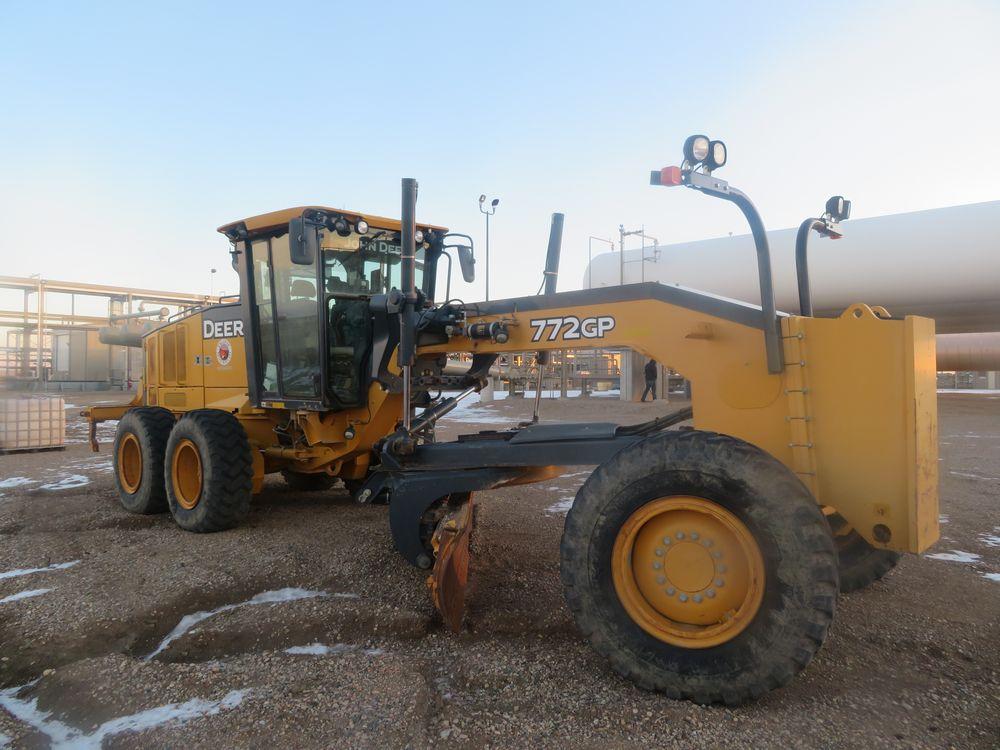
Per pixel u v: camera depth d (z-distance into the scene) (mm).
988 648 2973
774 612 2375
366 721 2387
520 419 15250
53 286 31281
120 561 4316
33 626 3275
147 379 7508
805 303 3217
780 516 2389
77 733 2393
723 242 20078
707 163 2666
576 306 3389
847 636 3092
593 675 2740
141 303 33094
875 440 2582
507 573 4023
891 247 17609
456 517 3457
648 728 2332
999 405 20078
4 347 39062
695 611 2580
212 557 4402
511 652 2982
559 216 4176
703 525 2586
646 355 3168
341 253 4934
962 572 4047
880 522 2572
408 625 3270
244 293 5445
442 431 12141
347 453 5055
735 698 2426
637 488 2645
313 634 3240
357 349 4941
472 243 5195
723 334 2949
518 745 2242
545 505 6008
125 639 3256
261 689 2637
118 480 6062
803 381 2727
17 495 6719
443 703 2533
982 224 16734
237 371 5855
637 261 20953
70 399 24562
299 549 4582
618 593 2664
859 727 2324
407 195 3809
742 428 2898
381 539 4848
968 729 2316
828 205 3279
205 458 5016
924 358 2607
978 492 6609
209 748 2250
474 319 3762
